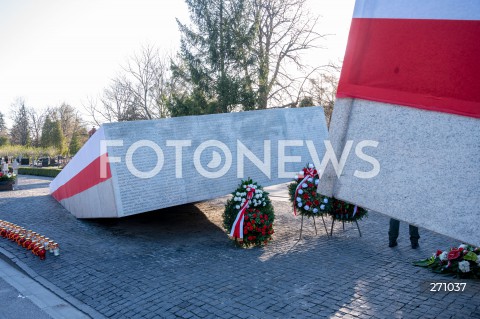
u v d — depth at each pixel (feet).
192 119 31.55
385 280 20.90
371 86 10.21
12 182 70.74
